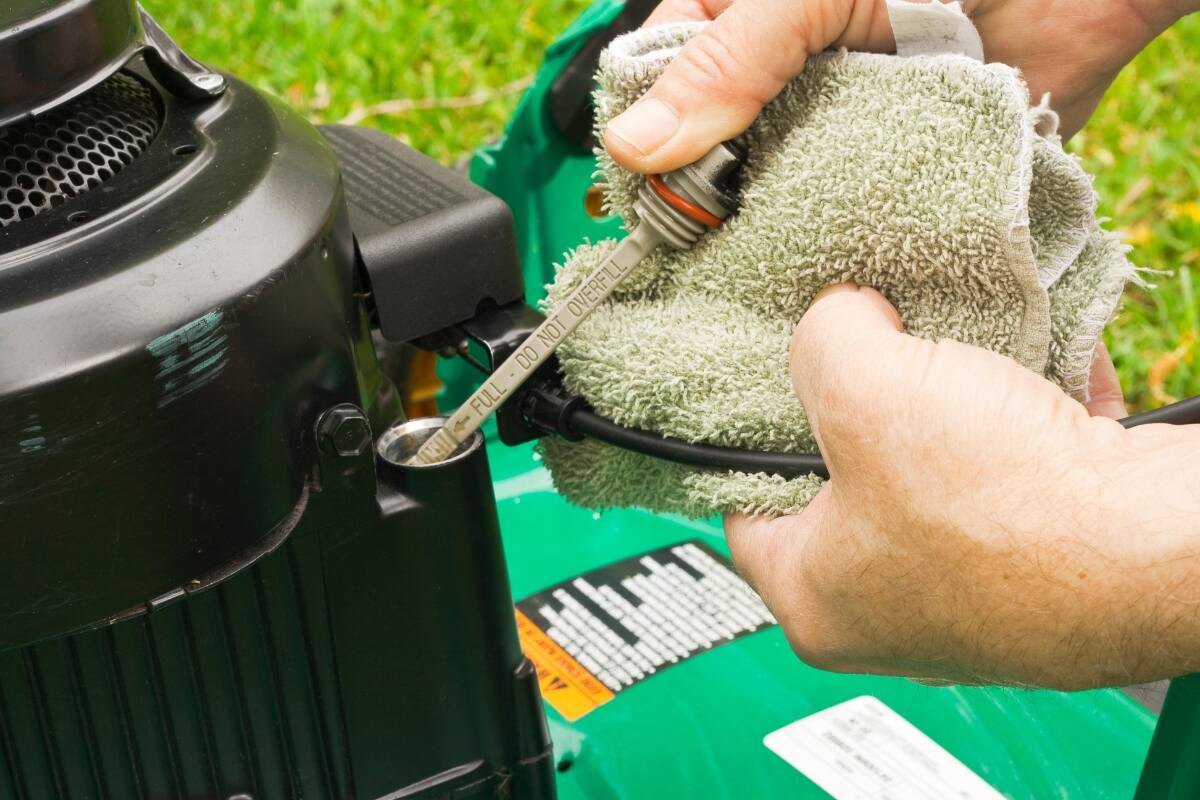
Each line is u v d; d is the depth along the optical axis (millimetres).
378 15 2398
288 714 648
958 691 939
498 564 684
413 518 642
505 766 720
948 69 608
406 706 678
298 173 629
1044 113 609
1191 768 633
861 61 645
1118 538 523
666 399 668
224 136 641
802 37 640
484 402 667
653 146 641
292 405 594
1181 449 538
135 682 607
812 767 893
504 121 2166
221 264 558
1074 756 896
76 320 519
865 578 592
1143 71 2209
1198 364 1714
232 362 554
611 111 694
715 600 1035
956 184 596
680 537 1104
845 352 595
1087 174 610
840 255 636
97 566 545
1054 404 559
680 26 707
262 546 589
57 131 611
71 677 594
